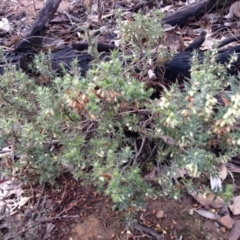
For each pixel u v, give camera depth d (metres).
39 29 1.12
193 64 0.86
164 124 0.68
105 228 0.82
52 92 0.78
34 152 0.78
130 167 0.73
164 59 0.91
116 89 0.68
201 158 0.66
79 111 0.70
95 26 1.31
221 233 0.80
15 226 0.81
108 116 0.72
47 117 0.72
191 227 0.81
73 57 1.01
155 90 0.89
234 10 1.33
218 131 0.67
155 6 1.45
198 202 0.84
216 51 0.87
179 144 0.70
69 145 0.71
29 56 0.96
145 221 0.82
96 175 0.66
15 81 0.86
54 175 0.83
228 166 0.90
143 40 0.93
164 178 0.71
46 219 0.83
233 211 0.83
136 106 0.72
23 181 0.85
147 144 0.83
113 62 0.69
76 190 0.88
